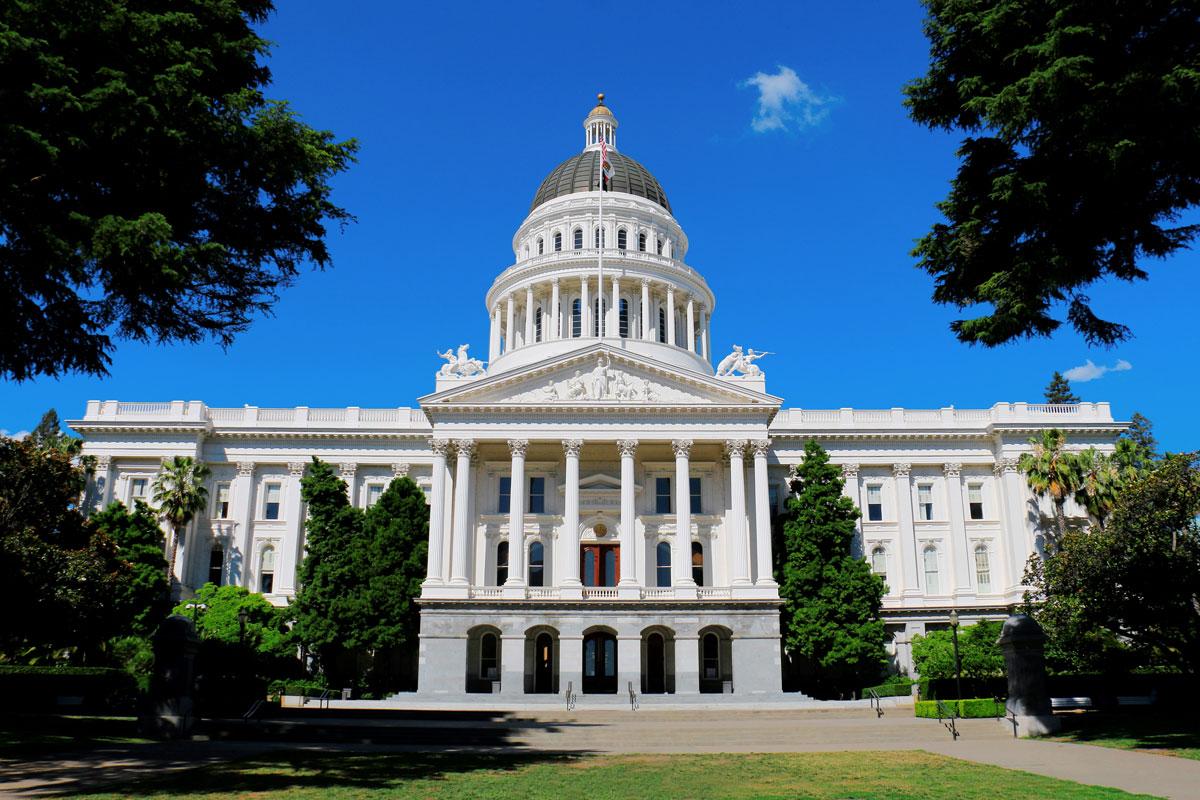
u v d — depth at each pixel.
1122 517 38.59
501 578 68.06
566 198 94.31
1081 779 22.03
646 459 71.06
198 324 28.28
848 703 55.47
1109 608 38.91
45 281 24.08
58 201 24.05
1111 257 28.56
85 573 49.97
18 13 22.27
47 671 48.12
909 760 27.58
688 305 89.88
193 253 24.98
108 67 23.58
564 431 66.12
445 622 61.62
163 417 76.56
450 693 59.88
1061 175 27.59
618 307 85.69
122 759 26.42
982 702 41.69
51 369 26.02
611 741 36.91
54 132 22.83
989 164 29.38
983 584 75.88
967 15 28.06
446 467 66.69
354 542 65.31
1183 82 24.03
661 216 95.25
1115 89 24.98
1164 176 26.34
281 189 27.39
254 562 75.38
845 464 77.19
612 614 61.91
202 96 24.30
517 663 61.03
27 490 51.50
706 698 57.81
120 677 48.25
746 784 22.69
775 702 56.59
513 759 28.95
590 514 69.50
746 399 66.69
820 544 66.31
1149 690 49.53
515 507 64.81
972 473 78.31
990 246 29.64
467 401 66.56
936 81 29.94
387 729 37.12
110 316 26.61
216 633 61.38
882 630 63.84
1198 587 36.72
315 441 77.69
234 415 79.06
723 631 65.06
